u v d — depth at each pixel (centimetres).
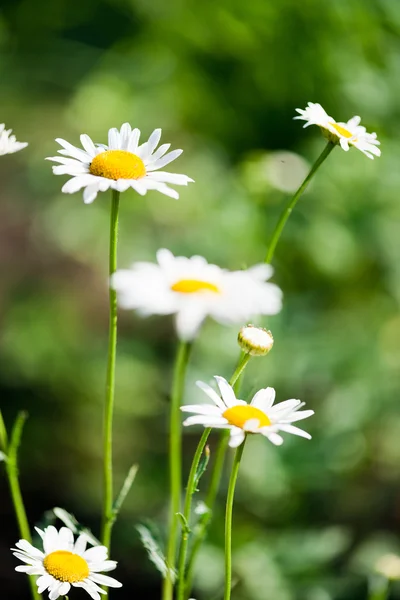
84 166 83
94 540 85
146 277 79
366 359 144
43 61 243
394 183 145
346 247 145
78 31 237
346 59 156
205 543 130
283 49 163
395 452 149
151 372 180
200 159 173
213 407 80
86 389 182
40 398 184
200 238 155
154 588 151
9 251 218
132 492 163
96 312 203
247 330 82
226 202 155
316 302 153
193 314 78
